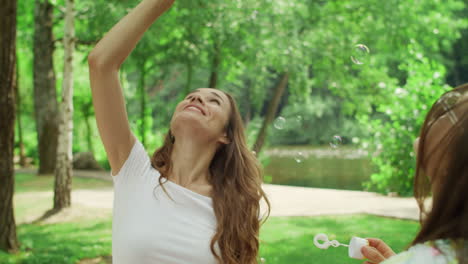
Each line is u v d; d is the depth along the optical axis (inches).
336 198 331.9
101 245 213.6
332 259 164.6
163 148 64.8
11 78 180.2
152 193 56.9
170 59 447.5
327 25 435.2
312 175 575.5
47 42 521.7
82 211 295.7
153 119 691.4
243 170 65.2
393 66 826.2
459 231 29.6
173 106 583.5
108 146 58.0
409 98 345.4
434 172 31.4
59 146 300.2
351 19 438.0
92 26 362.6
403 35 440.1
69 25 294.8
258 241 62.2
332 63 419.8
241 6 355.9
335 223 237.1
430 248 30.5
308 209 284.2
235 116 66.8
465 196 29.4
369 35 439.8
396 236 199.5
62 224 268.5
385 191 345.4
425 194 32.5
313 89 1088.2
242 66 478.0
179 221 55.4
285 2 386.6
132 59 442.0
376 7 428.1
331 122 1062.4
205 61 443.8
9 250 191.5
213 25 356.8
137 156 59.4
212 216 58.0
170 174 61.6
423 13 488.1
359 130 877.2
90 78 54.9
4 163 187.2
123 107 56.8
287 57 390.3
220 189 61.4
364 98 461.4
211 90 67.1
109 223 265.7
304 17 433.7
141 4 54.9
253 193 64.2
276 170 657.6
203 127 61.8
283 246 190.1
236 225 59.3
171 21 363.6
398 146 342.0
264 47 379.9
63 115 300.8
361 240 44.8
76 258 190.2
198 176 62.4
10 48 177.6
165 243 53.8
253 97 543.8
